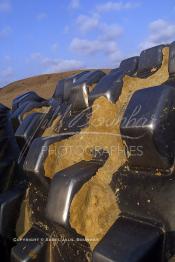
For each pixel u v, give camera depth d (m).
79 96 0.78
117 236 0.52
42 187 0.75
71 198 0.60
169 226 0.49
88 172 0.62
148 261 0.48
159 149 0.50
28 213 0.84
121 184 0.58
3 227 0.84
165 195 0.50
